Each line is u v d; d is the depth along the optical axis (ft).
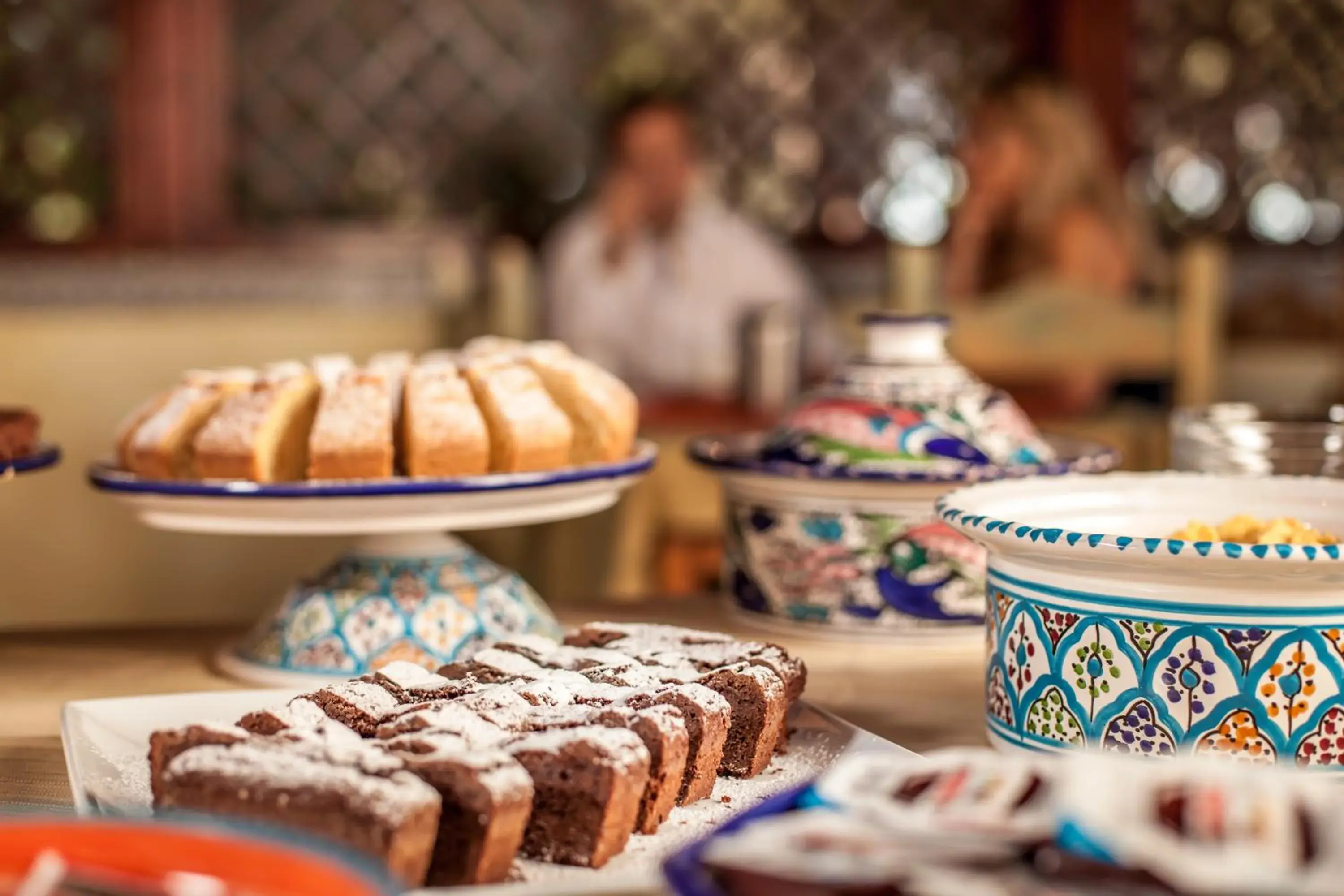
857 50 13.79
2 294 11.72
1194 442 3.44
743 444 3.90
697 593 4.09
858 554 3.39
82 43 12.17
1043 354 7.58
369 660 3.01
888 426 3.43
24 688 3.02
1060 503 2.77
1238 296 14.11
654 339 10.96
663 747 2.07
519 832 1.87
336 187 13.07
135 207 12.19
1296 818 1.34
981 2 13.78
